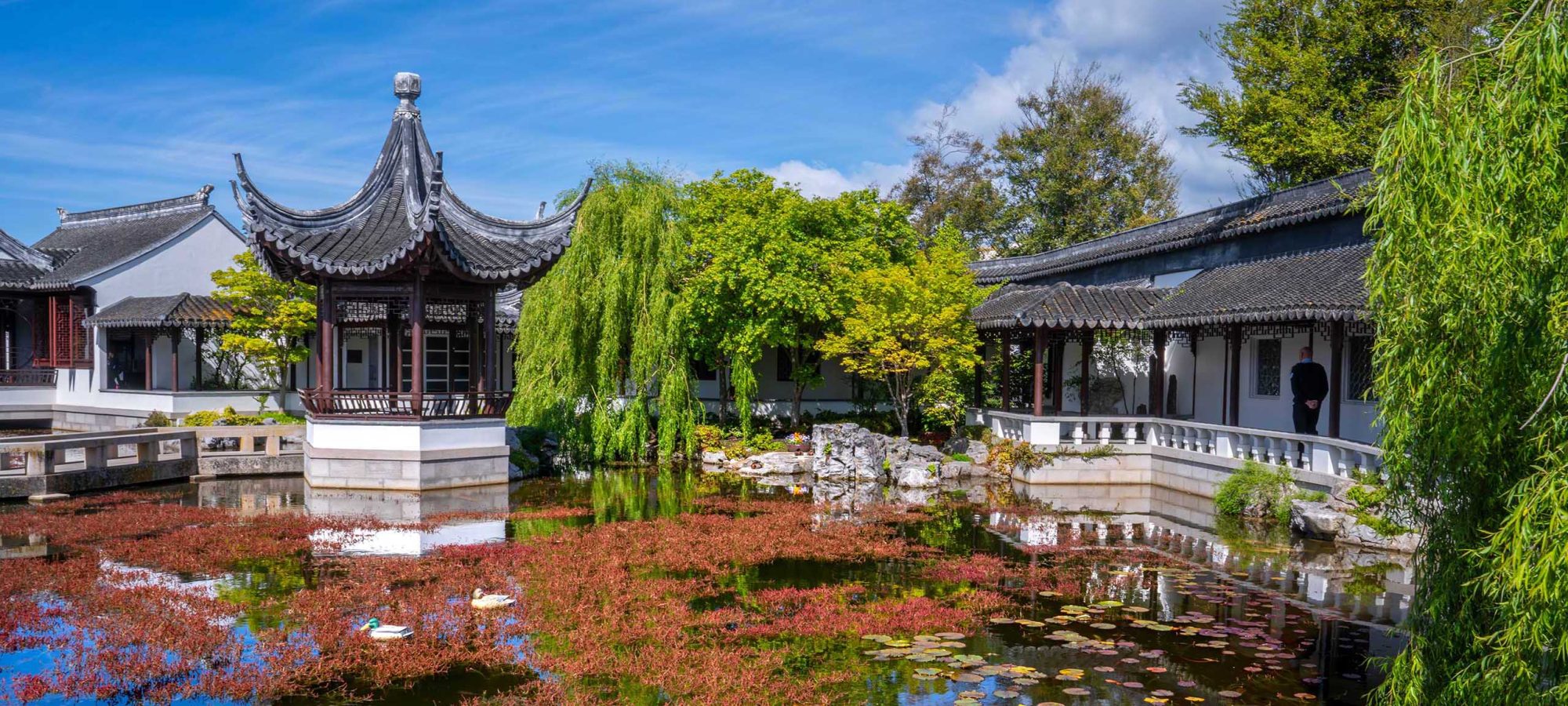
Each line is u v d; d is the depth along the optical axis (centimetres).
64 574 1126
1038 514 1652
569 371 2205
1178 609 1028
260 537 1360
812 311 2383
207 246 3164
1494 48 554
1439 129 532
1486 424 532
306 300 2684
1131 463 2014
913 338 2298
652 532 1445
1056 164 4684
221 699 759
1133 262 2506
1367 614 1004
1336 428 1520
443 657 855
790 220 2475
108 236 3403
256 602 1020
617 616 990
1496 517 555
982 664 849
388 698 765
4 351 3120
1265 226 1969
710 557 1280
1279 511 1542
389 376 2569
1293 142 3275
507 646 888
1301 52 3378
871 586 1130
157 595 1038
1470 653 568
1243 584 1133
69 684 780
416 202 1872
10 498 1638
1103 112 4762
